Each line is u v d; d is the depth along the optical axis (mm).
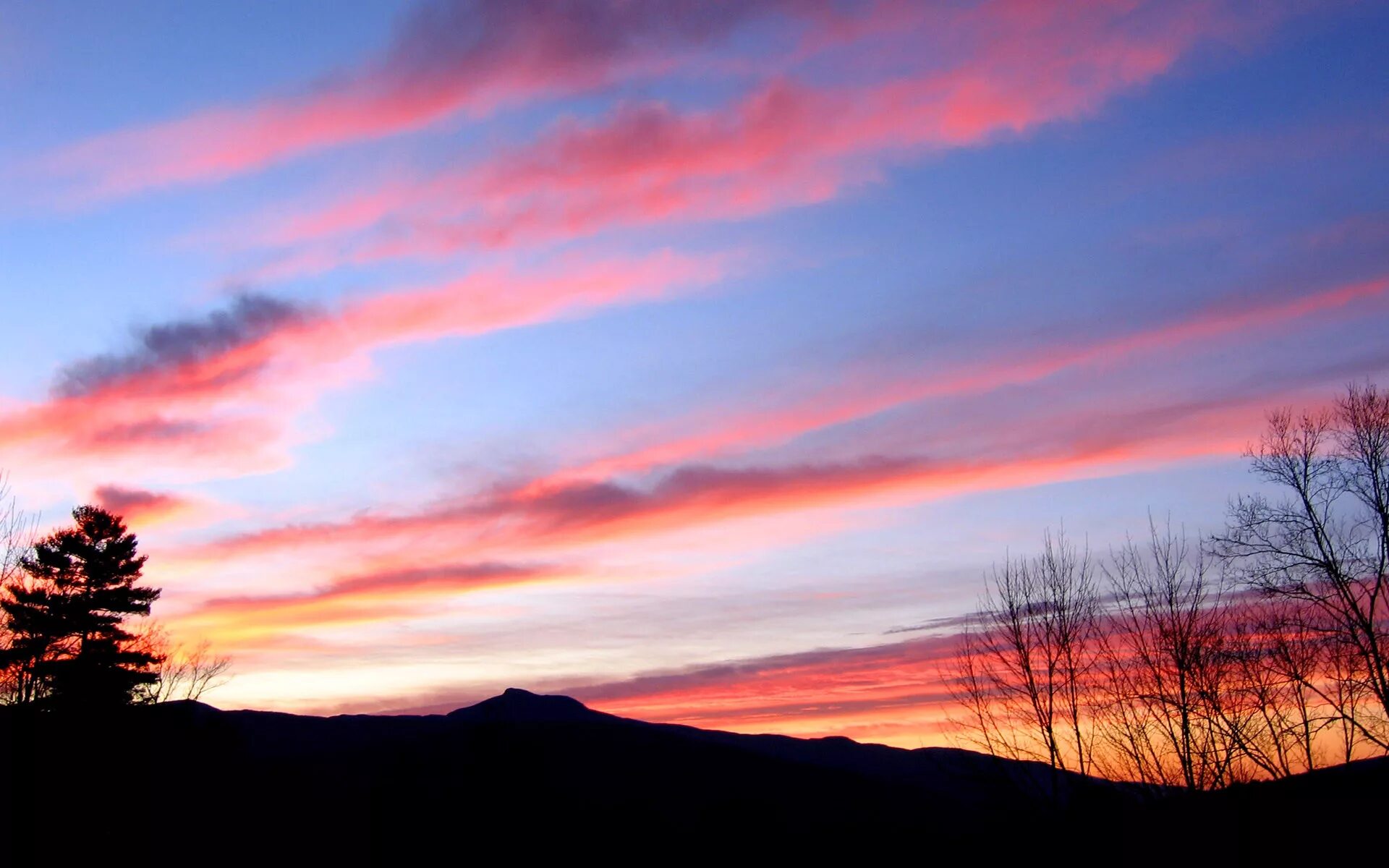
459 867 38375
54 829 37656
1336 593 24938
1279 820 18938
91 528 55625
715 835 49125
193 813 45125
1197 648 22625
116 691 48156
